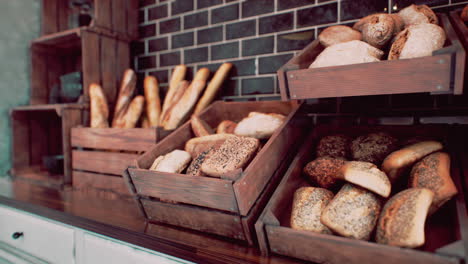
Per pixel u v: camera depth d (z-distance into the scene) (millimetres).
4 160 1602
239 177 697
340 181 750
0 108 1577
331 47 823
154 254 762
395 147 827
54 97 1590
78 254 923
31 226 1061
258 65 1338
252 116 982
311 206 689
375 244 549
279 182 858
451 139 805
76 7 1696
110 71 1553
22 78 1658
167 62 1600
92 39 1460
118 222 875
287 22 1273
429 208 618
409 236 536
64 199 1146
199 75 1369
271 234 658
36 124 1710
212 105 1251
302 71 743
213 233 787
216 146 875
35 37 1709
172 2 1581
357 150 848
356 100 1110
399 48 748
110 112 1536
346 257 580
